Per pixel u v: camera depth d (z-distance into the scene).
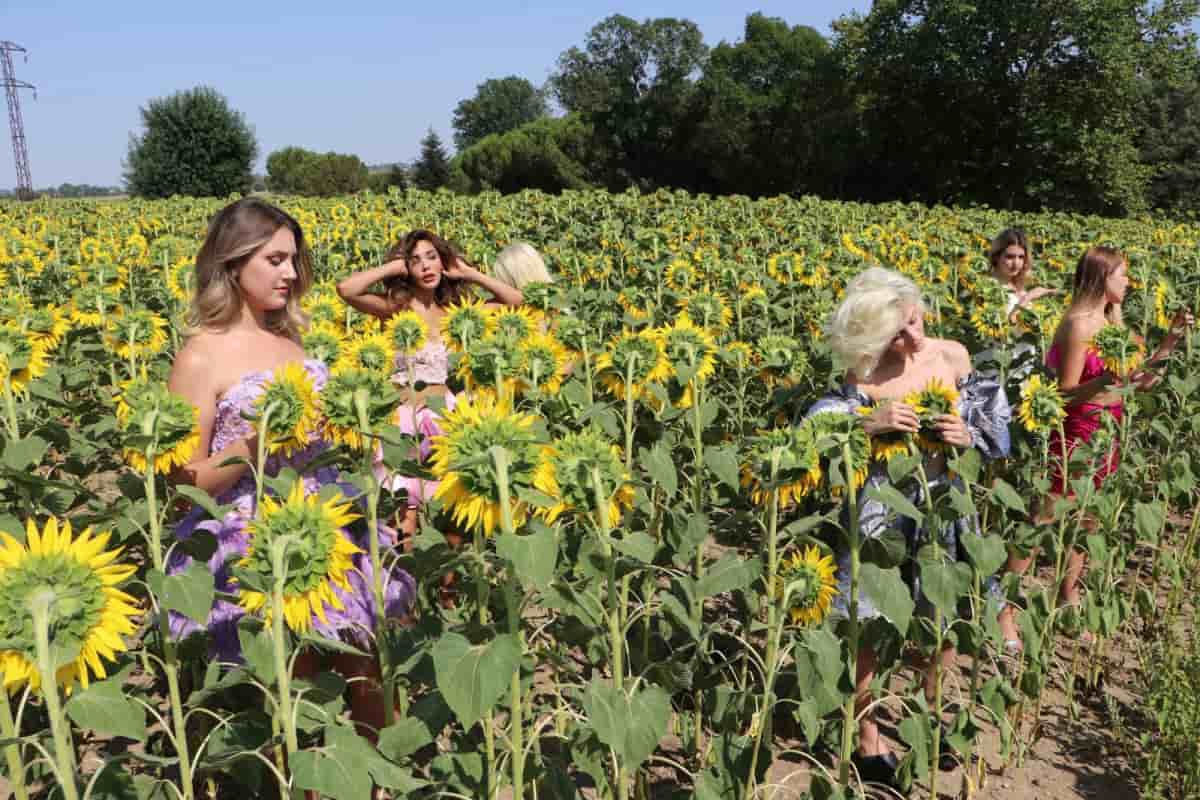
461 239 12.73
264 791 3.02
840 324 3.31
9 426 3.32
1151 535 3.90
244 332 2.76
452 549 2.22
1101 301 4.52
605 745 2.22
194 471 2.54
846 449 2.58
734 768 2.42
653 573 3.35
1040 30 40.81
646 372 3.50
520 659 1.81
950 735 3.03
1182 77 41.78
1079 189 42.16
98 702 1.79
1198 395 5.16
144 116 63.84
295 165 81.62
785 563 2.86
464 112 120.00
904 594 2.39
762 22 63.56
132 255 10.19
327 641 2.08
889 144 47.78
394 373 4.17
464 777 2.22
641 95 74.38
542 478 2.02
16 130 77.38
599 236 12.76
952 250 9.80
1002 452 3.46
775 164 57.28
